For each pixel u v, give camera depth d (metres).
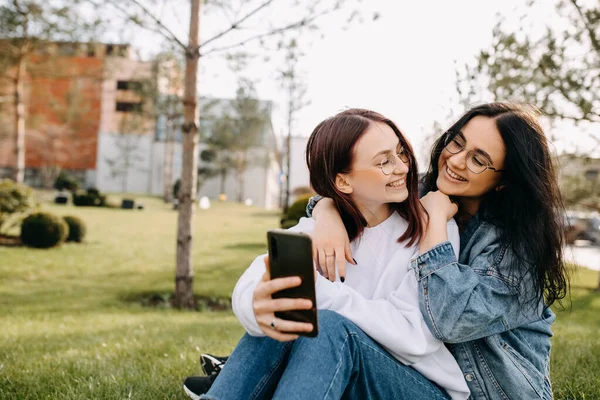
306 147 1.75
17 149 20.25
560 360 3.01
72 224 16.14
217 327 5.40
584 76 7.12
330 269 1.60
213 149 39.81
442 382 1.53
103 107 46.97
